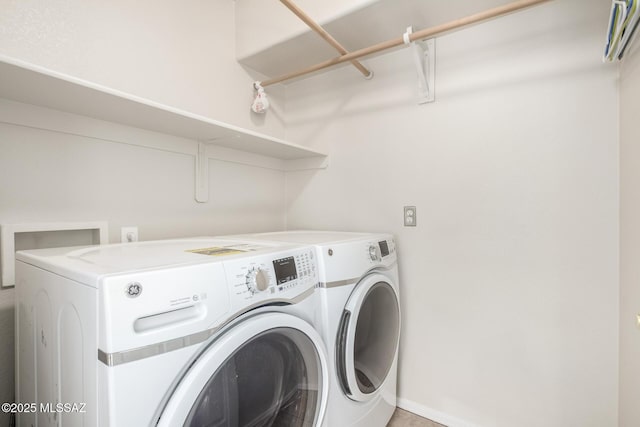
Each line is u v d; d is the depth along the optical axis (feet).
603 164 4.12
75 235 4.25
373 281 4.40
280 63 6.42
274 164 7.16
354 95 6.40
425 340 5.51
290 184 7.38
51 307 2.50
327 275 3.71
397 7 4.70
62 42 4.00
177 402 2.12
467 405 5.11
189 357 2.25
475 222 5.05
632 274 3.51
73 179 4.11
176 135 5.19
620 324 3.95
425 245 5.52
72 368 2.22
